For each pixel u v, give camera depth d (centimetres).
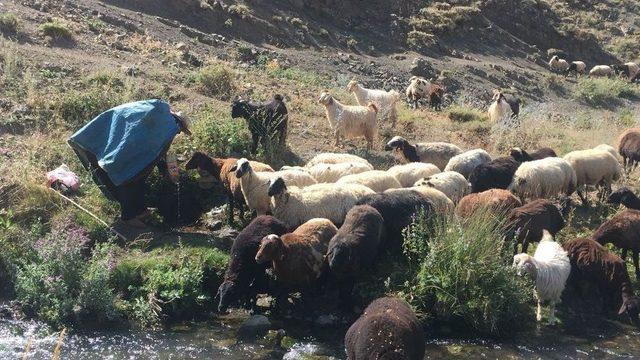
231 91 1652
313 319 941
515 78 3045
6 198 1075
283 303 960
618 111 2961
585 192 1352
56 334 875
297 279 930
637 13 4272
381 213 996
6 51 1495
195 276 962
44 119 1306
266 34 2558
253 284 955
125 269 973
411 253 985
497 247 961
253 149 1337
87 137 1081
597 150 1304
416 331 739
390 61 2773
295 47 2584
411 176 1173
